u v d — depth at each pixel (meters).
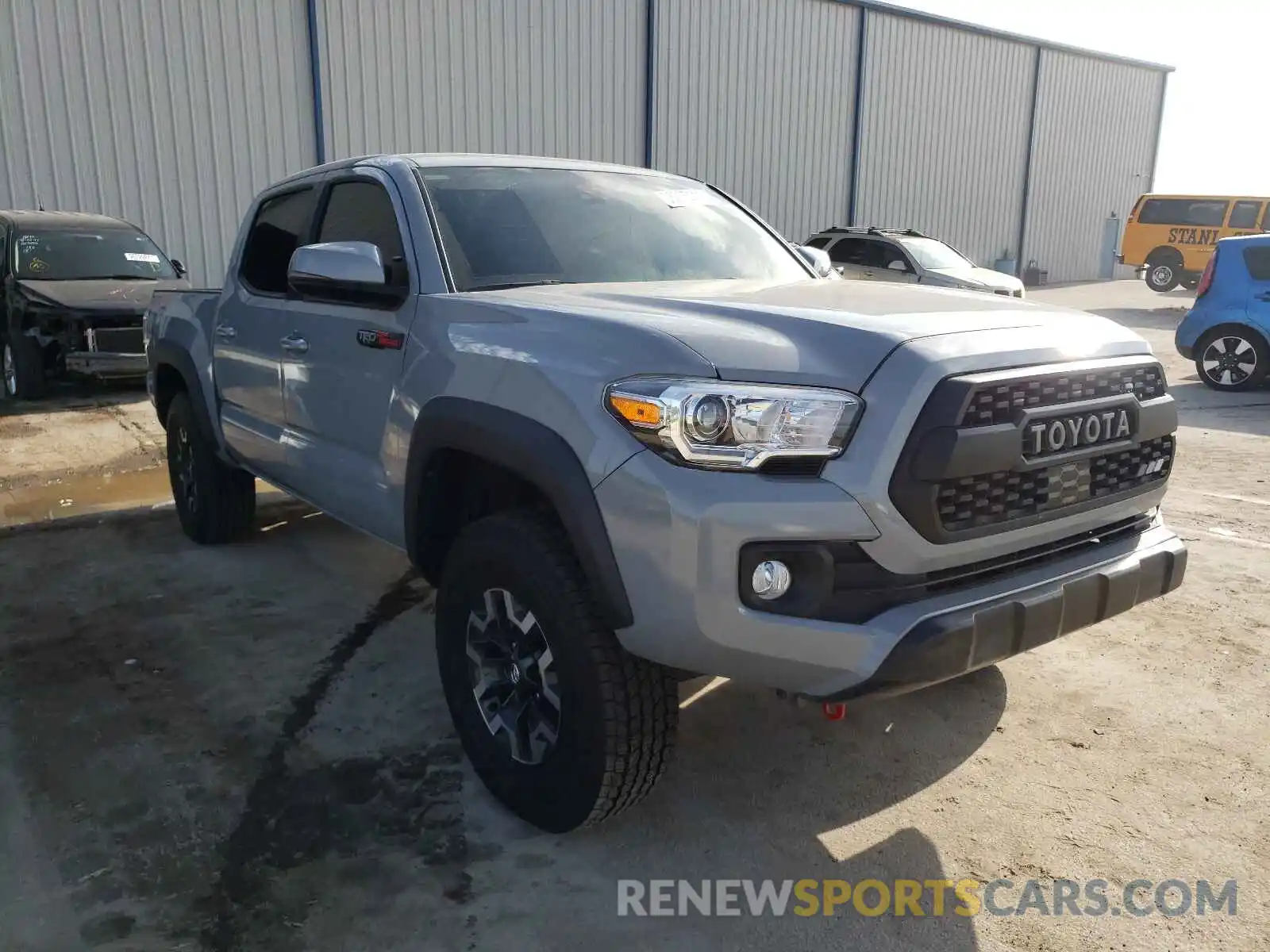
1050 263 26.97
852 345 2.28
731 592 2.17
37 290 8.95
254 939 2.28
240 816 2.76
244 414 4.38
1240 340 9.86
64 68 12.44
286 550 5.08
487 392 2.63
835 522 2.16
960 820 2.78
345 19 14.30
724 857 2.62
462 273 3.12
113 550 5.09
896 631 2.19
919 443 2.17
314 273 3.15
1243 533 5.34
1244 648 3.90
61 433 7.92
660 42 17.45
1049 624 2.40
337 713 3.36
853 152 21.14
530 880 2.51
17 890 2.44
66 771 2.98
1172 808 2.83
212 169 13.61
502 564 2.60
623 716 2.42
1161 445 2.80
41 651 3.84
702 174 18.64
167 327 5.12
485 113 15.76
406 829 2.71
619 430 2.29
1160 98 28.22
